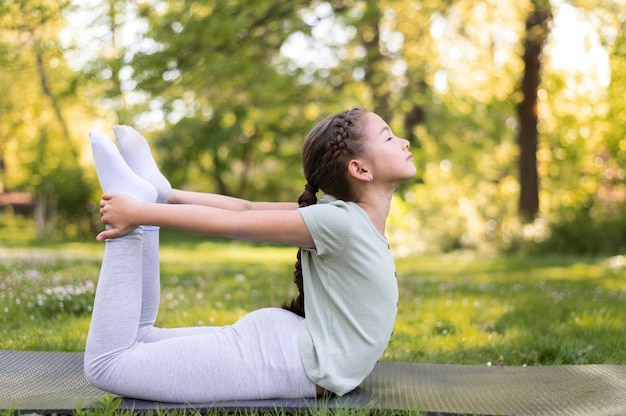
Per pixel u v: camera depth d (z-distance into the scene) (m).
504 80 15.75
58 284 5.98
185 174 26.48
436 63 13.21
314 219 2.33
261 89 10.44
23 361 3.07
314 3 9.15
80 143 17.89
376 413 2.34
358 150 2.44
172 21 8.28
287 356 2.38
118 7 7.92
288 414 2.30
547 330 4.84
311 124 16.59
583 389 2.72
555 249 15.42
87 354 2.38
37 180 22.03
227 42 8.74
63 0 7.29
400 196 17.98
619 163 19.94
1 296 5.30
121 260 2.36
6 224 28.98
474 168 21.67
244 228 2.30
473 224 17.50
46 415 2.26
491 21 11.55
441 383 2.86
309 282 2.45
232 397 2.38
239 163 29.41
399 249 17.17
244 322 2.47
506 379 2.96
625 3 8.84
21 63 8.27
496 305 6.08
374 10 10.11
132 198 2.31
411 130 19.88
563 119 17.45
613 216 15.73
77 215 23.64
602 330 4.72
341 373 2.40
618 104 16.08
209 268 9.95
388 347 4.18
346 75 13.30
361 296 2.39
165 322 4.73
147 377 2.36
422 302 6.22
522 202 16.72
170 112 9.48
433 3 10.65
